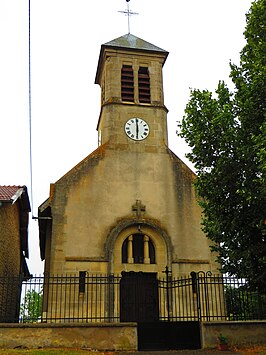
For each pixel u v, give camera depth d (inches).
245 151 520.4
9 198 741.3
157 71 1026.7
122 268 806.5
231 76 587.2
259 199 495.2
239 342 584.4
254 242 542.3
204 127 565.6
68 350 534.6
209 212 583.2
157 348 590.6
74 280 778.2
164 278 809.5
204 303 785.6
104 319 756.6
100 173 869.2
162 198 873.5
